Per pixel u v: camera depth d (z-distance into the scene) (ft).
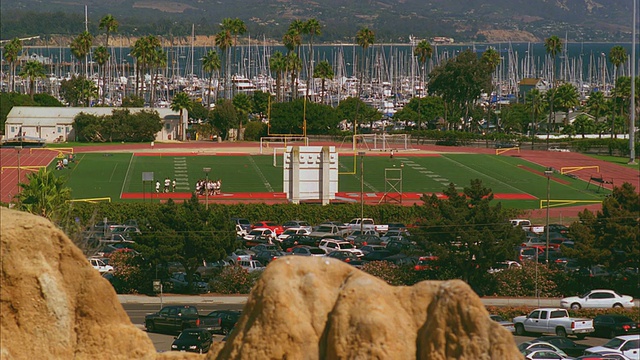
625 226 356.38
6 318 105.81
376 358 94.38
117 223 476.95
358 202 579.48
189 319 277.44
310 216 517.96
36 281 106.52
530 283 352.90
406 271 359.87
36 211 340.80
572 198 626.23
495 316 295.28
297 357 96.78
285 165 547.90
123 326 109.29
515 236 358.23
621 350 244.83
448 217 360.69
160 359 109.09
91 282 108.68
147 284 348.18
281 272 100.22
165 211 355.56
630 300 322.14
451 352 94.99
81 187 635.25
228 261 379.76
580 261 358.64
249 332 97.91
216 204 514.68
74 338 107.55
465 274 352.69
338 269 101.81
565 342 252.01
